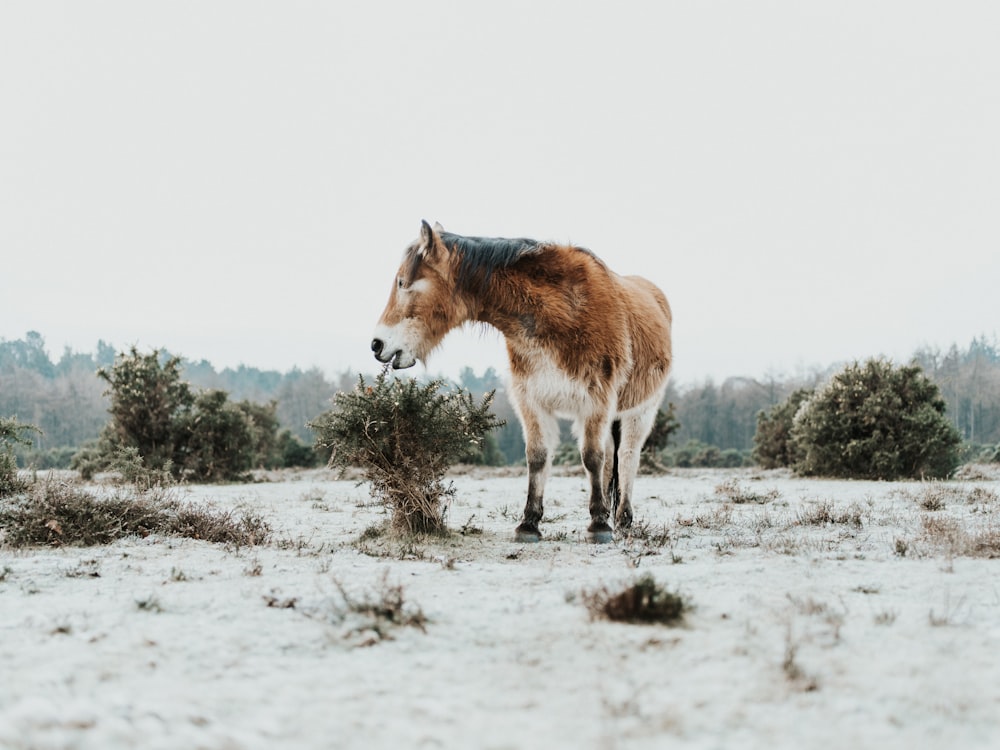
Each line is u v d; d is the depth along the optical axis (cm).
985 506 930
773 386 7462
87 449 1872
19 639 357
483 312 700
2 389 7000
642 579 413
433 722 271
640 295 833
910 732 261
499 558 613
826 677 307
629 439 817
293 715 276
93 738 249
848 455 1608
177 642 352
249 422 1770
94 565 546
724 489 1235
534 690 301
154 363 1680
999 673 310
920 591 445
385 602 395
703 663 326
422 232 679
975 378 6575
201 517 728
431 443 720
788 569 512
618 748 250
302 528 820
